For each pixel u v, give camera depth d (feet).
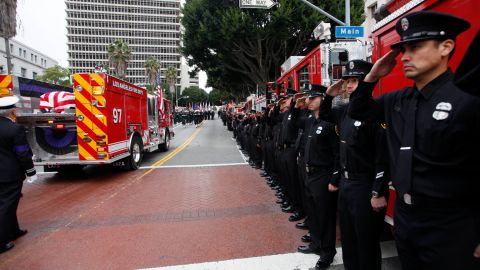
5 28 29.32
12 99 14.61
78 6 432.66
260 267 12.09
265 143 27.35
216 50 80.12
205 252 13.41
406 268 6.73
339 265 12.05
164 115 47.14
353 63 9.44
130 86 32.19
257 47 75.66
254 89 110.52
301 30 70.23
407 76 6.17
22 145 14.38
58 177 29.89
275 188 24.03
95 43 440.86
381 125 8.41
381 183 8.50
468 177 5.57
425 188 5.85
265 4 37.52
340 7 65.77
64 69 200.03
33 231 16.30
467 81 4.93
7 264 12.90
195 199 21.38
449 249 5.69
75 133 28.09
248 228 15.99
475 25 7.83
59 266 12.57
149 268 12.17
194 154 44.19
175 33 471.62
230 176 28.86
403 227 6.39
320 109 10.62
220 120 176.04
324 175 11.89
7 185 14.32
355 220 9.32
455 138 5.49
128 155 30.86
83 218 18.08
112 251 13.71
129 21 452.35
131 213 18.74
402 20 6.19
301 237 14.76
